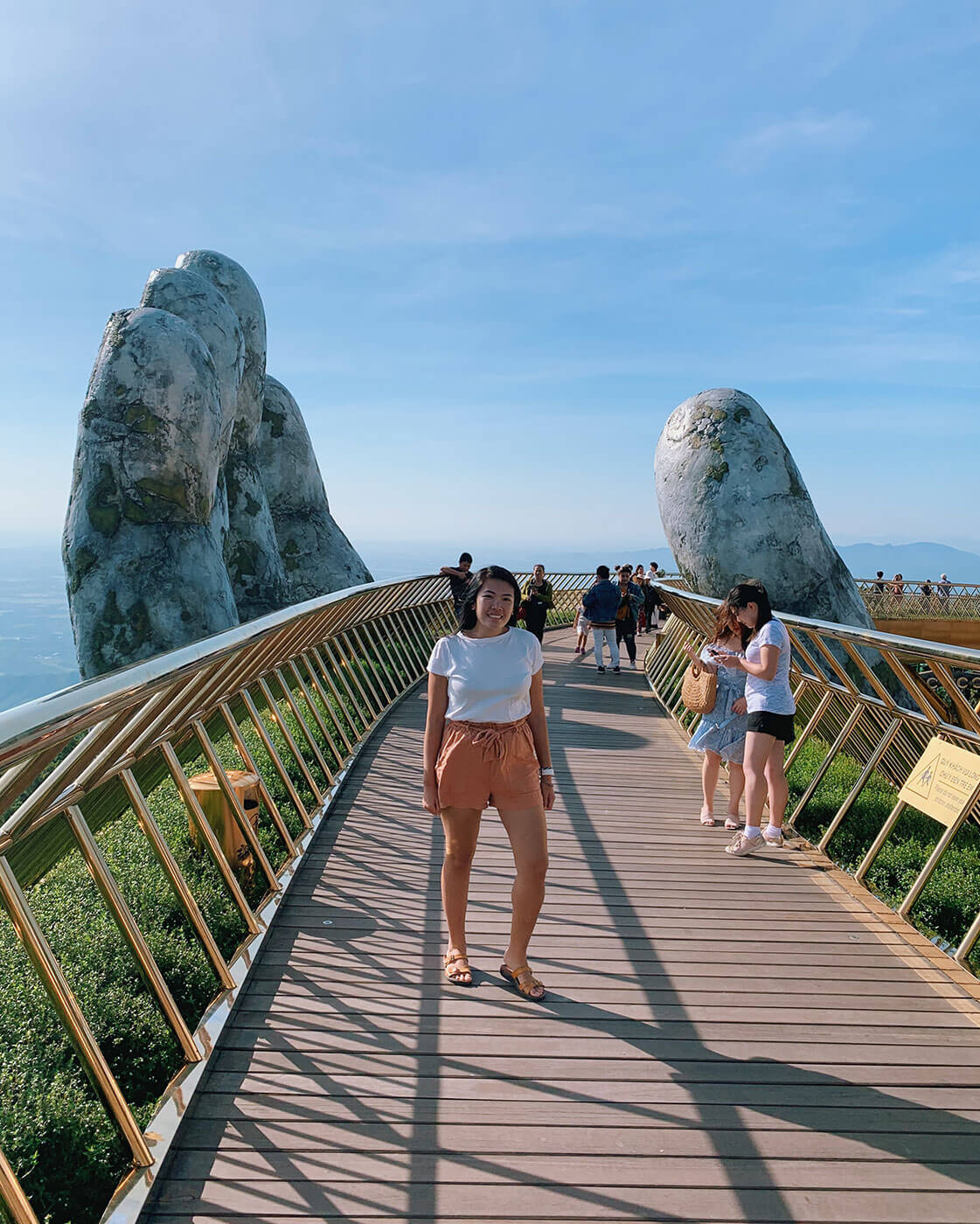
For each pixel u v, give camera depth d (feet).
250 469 51.37
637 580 61.67
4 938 12.71
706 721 18.44
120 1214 7.40
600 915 13.79
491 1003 11.00
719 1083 9.49
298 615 16.15
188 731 13.73
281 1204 7.67
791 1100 9.23
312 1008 10.83
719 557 37.32
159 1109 8.71
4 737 6.48
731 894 14.82
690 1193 7.89
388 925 13.24
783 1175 8.14
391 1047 10.02
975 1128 8.88
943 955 12.69
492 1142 8.48
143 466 36.60
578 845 17.22
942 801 14.03
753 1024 10.70
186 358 37.73
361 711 25.93
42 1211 8.25
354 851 16.34
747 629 17.06
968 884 17.01
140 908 13.93
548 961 12.18
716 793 21.47
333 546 61.36
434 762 11.01
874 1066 9.89
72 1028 7.83
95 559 36.24
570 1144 8.48
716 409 39.04
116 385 36.96
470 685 10.65
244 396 50.96
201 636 35.91
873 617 80.48
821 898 14.71
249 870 15.79
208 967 12.38
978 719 13.42
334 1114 8.84
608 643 41.88
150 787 21.49
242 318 51.29
